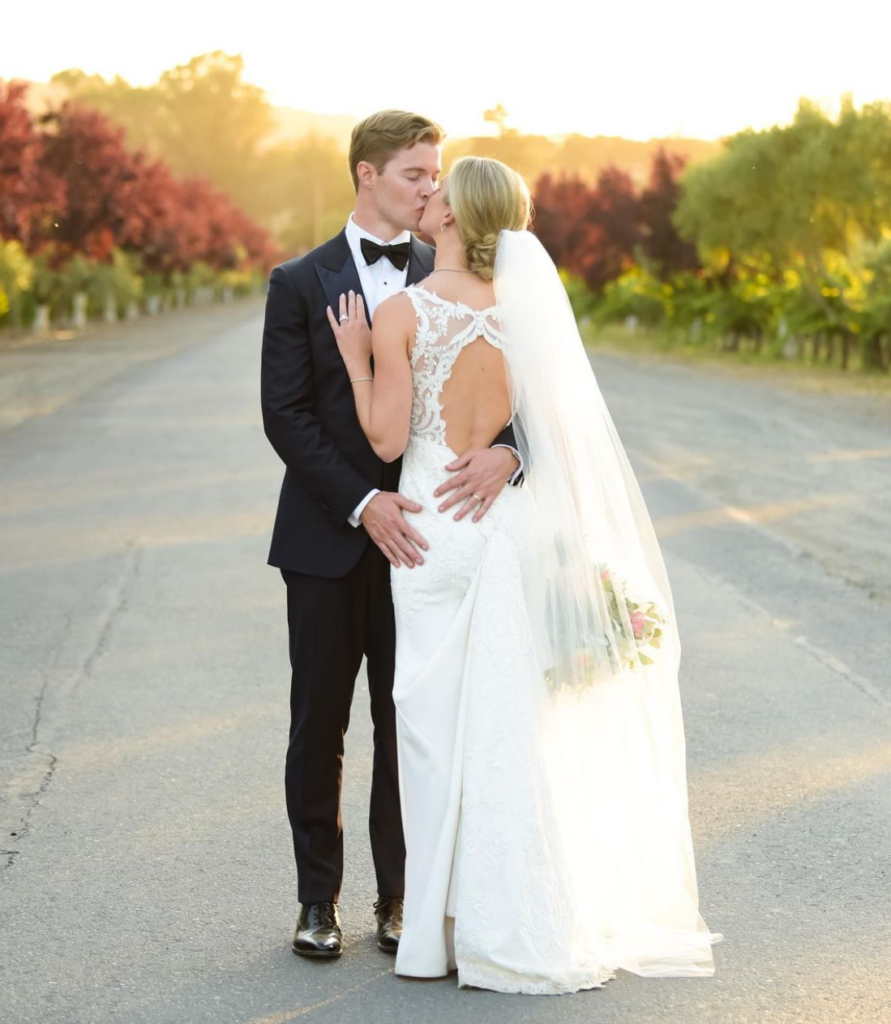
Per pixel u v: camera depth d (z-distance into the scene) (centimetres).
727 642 671
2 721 548
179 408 1811
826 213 2572
